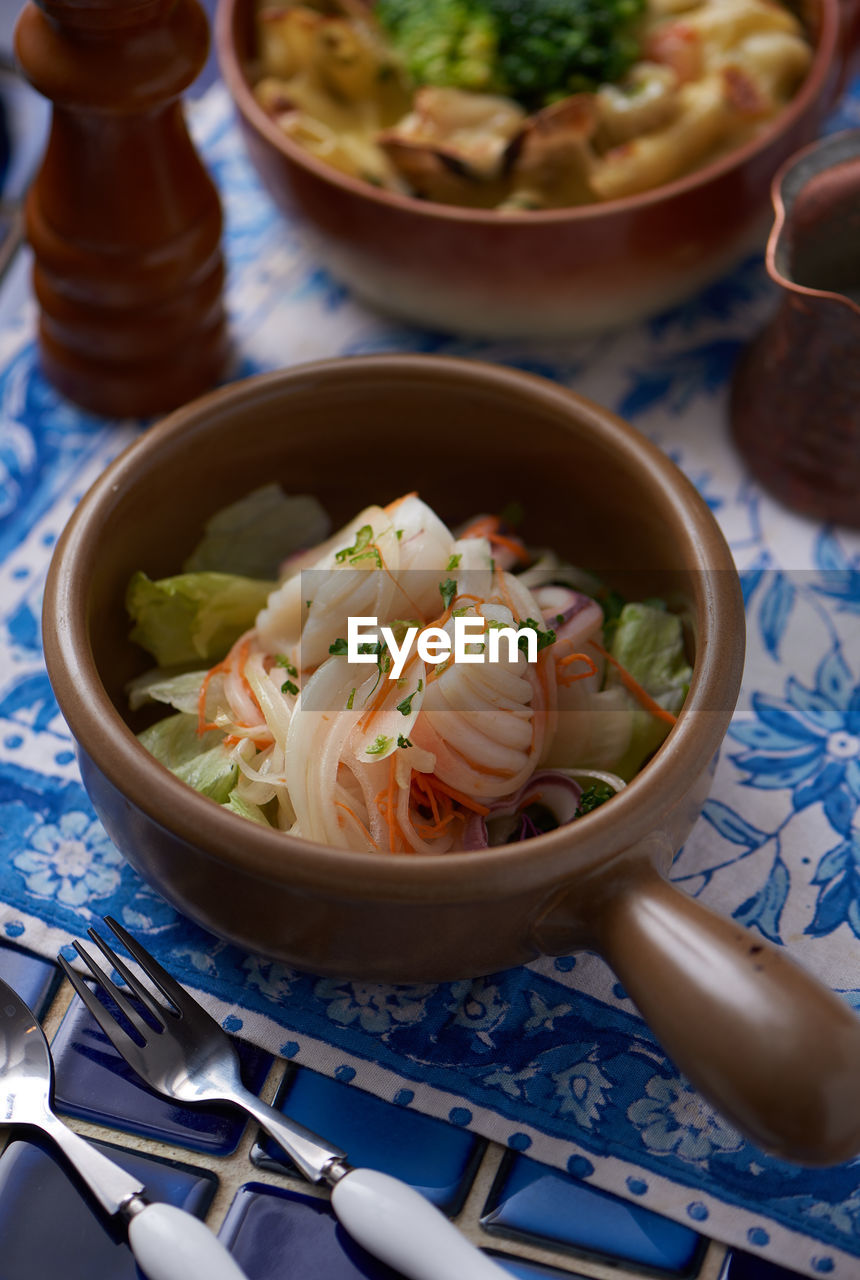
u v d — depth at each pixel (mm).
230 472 469
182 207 506
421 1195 400
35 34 472
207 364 546
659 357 562
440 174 539
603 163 542
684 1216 403
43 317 536
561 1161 409
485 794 420
